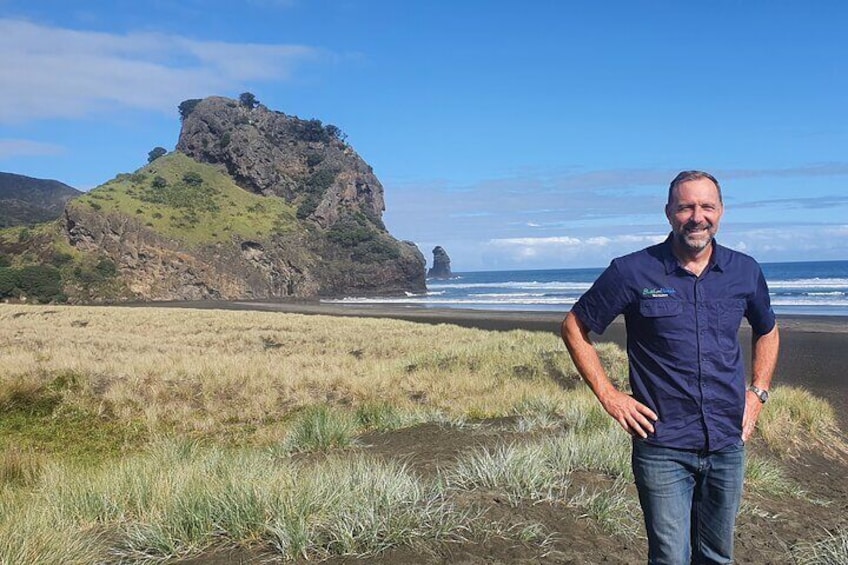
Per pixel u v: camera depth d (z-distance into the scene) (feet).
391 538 14.79
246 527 15.35
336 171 510.99
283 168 508.94
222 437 41.04
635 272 10.77
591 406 36.96
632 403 10.75
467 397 49.21
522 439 30.35
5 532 14.43
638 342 10.90
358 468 19.20
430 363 65.36
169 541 14.90
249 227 415.44
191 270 367.86
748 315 11.30
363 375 58.13
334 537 14.66
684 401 10.48
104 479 20.93
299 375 55.11
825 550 17.84
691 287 10.56
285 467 21.59
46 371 50.39
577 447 23.76
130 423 43.24
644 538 17.43
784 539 19.77
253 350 81.20
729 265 10.72
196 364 57.36
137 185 438.40
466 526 15.67
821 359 81.10
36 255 344.28
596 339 104.27
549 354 69.05
